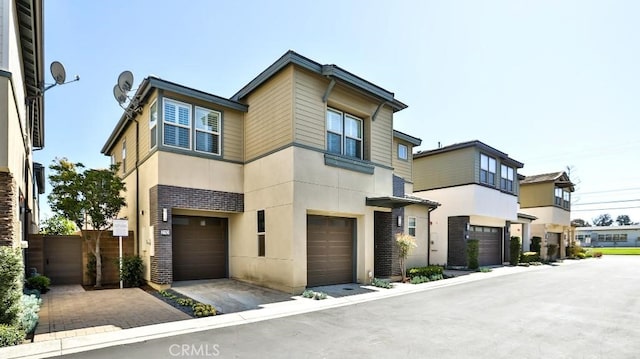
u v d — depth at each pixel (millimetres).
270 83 11016
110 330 5957
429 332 6094
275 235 10234
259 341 5477
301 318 7027
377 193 12297
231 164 11797
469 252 17828
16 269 5461
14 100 6332
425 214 17266
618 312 7863
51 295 9234
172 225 11242
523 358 4836
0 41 5664
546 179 27359
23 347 5027
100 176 11055
